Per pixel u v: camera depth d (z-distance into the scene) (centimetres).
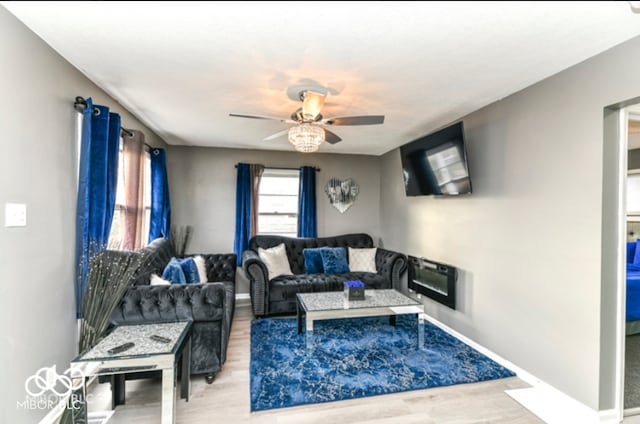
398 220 460
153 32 167
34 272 171
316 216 495
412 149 362
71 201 204
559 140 215
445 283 332
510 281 254
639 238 366
